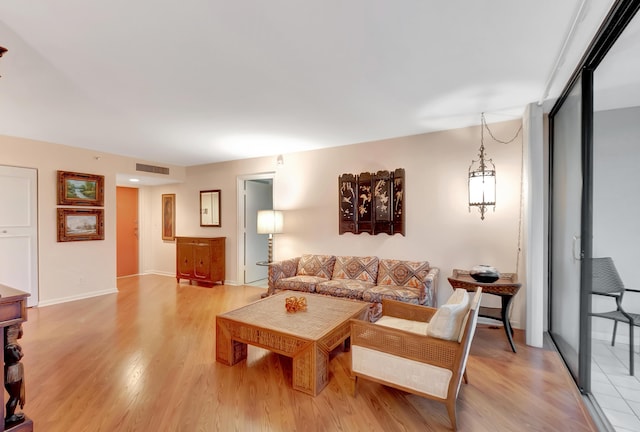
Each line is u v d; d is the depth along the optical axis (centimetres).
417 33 185
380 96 279
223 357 255
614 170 296
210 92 268
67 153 454
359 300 344
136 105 297
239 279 562
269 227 482
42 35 183
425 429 177
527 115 298
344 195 445
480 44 196
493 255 354
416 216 396
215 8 161
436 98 283
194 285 562
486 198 337
